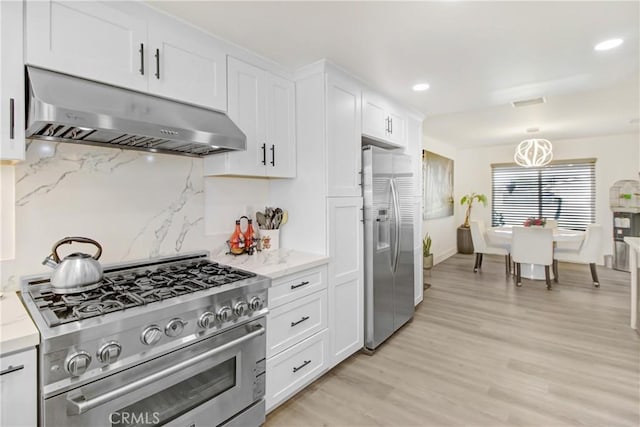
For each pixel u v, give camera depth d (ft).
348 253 8.18
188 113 5.58
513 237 15.08
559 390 6.91
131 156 6.03
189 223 6.94
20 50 4.00
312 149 7.66
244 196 8.09
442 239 21.47
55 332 3.41
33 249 4.97
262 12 5.45
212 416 4.94
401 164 10.10
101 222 5.65
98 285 4.88
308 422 5.97
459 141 20.62
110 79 4.75
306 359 6.87
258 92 7.00
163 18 5.37
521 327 10.32
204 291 4.85
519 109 12.59
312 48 6.81
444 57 7.37
